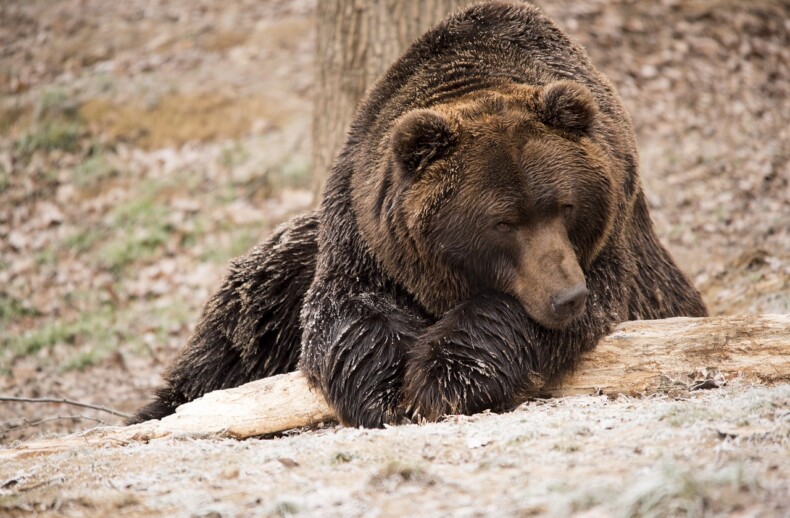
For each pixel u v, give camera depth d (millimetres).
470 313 9336
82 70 28734
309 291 10461
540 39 10906
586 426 7277
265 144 24797
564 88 9180
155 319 20328
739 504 5273
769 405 7152
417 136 8992
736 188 21266
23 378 18422
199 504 6391
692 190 21266
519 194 8852
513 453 6824
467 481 6301
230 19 30141
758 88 25047
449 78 10352
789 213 19797
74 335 20016
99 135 25922
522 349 9289
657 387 9094
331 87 15805
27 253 22828
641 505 5359
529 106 9383
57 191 24578
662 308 11664
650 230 11859
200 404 9727
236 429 9477
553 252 8797
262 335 12086
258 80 26969
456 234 9094
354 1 15359
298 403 9867
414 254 9445
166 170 24609
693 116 24000
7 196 24484
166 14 30922
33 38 30594
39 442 9016
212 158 24672
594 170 9172
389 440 7434
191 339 12703
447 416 8773
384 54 15297
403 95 10469
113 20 31000
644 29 26625
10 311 20938
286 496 6273
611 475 6051
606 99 10852
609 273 9961
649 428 7043
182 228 22844
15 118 26766
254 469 7047
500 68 10336
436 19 15211
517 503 5738
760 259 17297
